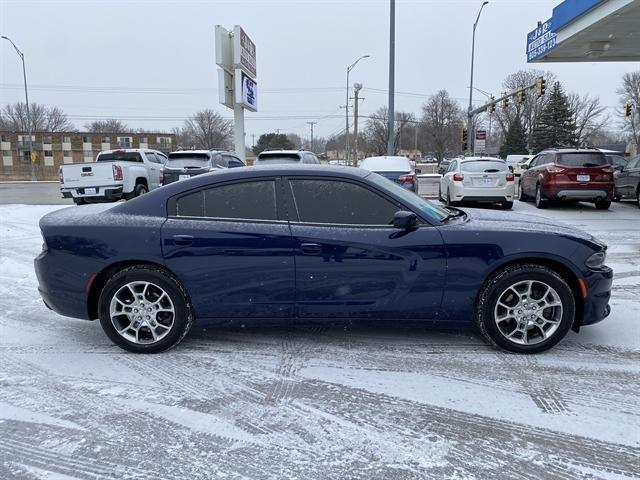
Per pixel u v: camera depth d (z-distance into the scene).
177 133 101.69
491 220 4.25
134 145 84.12
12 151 78.00
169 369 3.81
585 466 2.58
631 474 2.51
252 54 20.20
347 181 4.04
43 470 2.59
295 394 3.38
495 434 2.88
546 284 3.87
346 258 3.89
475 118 79.31
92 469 2.60
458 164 13.27
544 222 4.30
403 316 3.99
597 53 14.78
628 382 3.50
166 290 4.00
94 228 4.04
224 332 4.57
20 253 8.28
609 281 4.00
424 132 83.88
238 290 3.98
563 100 63.97
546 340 3.93
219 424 3.02
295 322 4.06
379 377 3.62
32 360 4.02
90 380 3.64
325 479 2.50
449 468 2.57
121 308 4.09
